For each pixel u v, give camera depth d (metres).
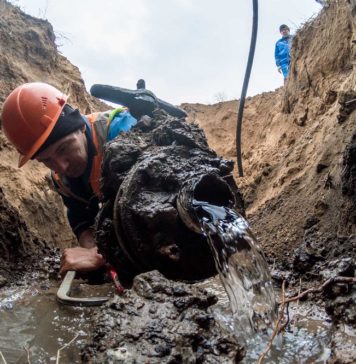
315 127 5.78
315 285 2.66
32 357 1.90
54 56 8.58
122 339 1.70
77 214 3.41
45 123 2.84
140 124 2.88
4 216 3.30
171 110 3.28
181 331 1.74
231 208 2.31
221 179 2.26
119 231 2.35
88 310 2.42
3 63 6.48
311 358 1.81
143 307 1.87
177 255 2.23
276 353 1.86
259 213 4.92
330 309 2.11
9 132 2.93
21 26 7.91
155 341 1.69
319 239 3.20
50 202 5.09
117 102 3.14
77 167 3.01
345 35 6.22
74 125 2.92
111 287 2.81
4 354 1.93
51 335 2.13
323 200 3.49
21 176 4.79
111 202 2.58
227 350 1.75
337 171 3.48
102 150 2.95
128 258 2.42
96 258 2.90
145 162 2.36
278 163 6.50
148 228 2.24
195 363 1.66
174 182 2.30
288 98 8.16
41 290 2.83
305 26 7.72
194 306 1.92
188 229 2.29
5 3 8.08
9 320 2.32
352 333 1.88
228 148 13.12
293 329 2.09
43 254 3.76
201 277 2.41
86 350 1.73
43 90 2.96
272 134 8.63
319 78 6.71
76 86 8.57
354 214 2.96
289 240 3.61
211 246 2.08
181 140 2.55
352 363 1.60
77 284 2.90
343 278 2.08
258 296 2.10
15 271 3.20
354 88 4.22
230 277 2.05
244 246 2.14
